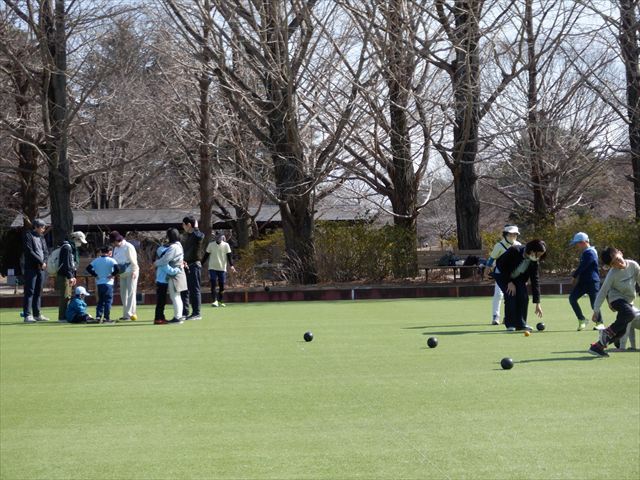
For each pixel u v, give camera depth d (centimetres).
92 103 4972
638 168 4834
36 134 5103
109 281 2920
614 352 1902
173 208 6900
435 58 4222
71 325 2812
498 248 2356
